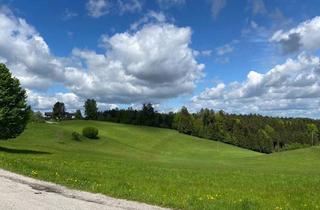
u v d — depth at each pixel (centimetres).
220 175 3962
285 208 1878
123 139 14050
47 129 10519
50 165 3216
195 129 17000
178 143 14612
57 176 2275
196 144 14825
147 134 15362
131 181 2681
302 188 2973
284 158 9412
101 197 1730
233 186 2927
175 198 1842
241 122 18525
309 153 9725
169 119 18275
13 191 1728
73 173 2605
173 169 4466
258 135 17575
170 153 12550
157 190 2211
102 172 3250
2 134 6116
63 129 10962
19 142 8769
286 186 3098
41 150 6625
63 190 1856
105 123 16288
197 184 2897
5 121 6009
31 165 2736
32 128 10356
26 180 2077
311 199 2306
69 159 4778
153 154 10688
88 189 1919
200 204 1705
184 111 17462
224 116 18500
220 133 17138
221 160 10119
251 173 4591
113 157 7056
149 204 1652
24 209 1387
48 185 1972
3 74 6066
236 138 17275
